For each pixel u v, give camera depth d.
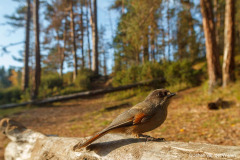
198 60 25.55
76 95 18.59
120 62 20.45
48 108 16.52
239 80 12.68
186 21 28.22
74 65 29.28
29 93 21.36
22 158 4.11
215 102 9.69
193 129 7.07
